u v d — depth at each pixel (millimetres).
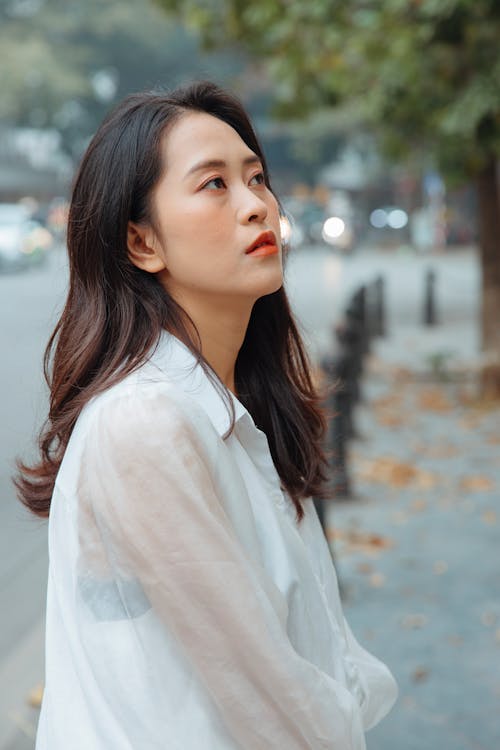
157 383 1367
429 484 7926
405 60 9547
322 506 4852
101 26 67812
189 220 1452
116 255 1493
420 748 3867
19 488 1649
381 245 56312
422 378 13461
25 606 5559
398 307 23938
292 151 66812
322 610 1529
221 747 1334
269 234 1484
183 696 1334
